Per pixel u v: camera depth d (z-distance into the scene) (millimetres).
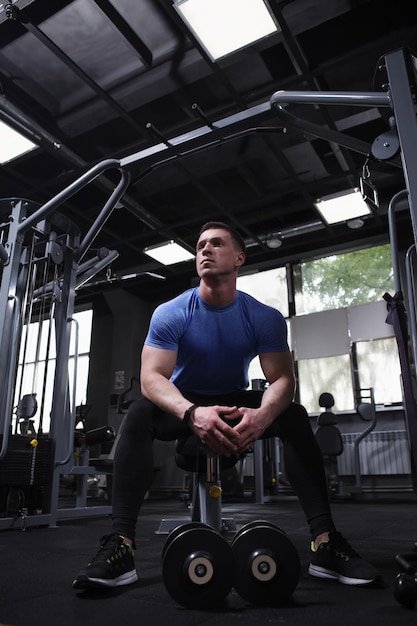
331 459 4855
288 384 1085
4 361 2346
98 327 7258
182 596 814
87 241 2809
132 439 1030
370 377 5543
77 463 3256
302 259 6340
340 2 2969
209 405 1128
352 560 982
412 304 1544
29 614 793
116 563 950
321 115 3895
